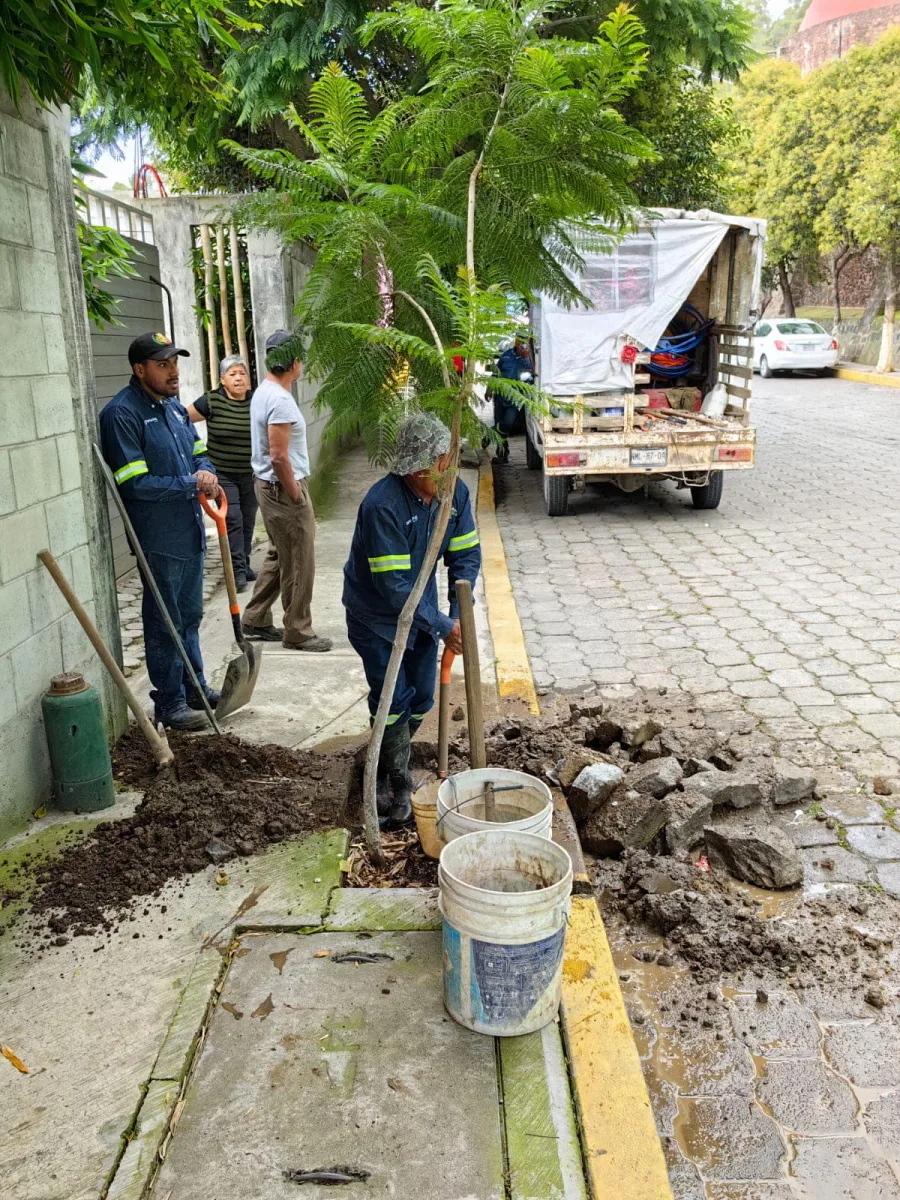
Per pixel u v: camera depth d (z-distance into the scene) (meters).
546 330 9.26
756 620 6.39
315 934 2.99
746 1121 2.46
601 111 2.89
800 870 3.48
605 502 10.74
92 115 8.30
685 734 4.39
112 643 4.39
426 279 2.89
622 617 6.56
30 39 3.01
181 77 4.05
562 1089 2.39
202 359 9.67
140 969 2.84
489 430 2.99
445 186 3.03
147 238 9.32
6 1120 2.31
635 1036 2.78
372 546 3.33
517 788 3.27
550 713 4.71
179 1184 2.13
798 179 25.39
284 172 3.00
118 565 7.71
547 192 2.93
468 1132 2.26
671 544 8.66
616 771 3.81
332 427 3.07
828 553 8.09
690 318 11.21
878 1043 2.73
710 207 16.95
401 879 3.39
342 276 2.87
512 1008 2.52
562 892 2.47
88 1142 2.24
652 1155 2.22
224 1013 2.65
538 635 6.23
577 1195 2.11
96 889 3.22
